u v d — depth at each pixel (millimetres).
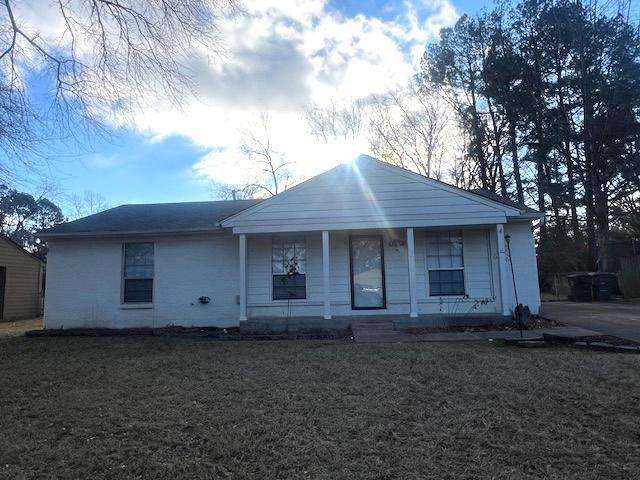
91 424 4855
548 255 28141
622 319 11672
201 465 3891
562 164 28234
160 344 9953
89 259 13391
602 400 5188
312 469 3766
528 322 11188
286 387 6023
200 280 13156
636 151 25188
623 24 24891
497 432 4410
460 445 4148
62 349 9617
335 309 12711
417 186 12023
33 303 23938
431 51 32125
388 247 12852
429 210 11938
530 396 5387
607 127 25266
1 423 4938
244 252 12227
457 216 11875
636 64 24719
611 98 25312
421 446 4145
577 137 26875
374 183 12109
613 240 25250
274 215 12164
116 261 13344
